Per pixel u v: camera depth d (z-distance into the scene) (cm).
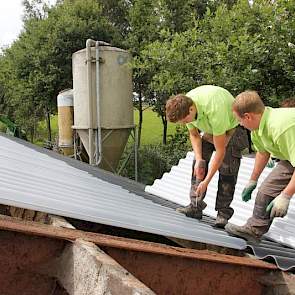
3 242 211
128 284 167
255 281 279
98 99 1011
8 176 373
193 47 814
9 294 214
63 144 1203
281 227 387
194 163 411
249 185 365
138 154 1237
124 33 1653
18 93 1695
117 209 356
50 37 1555
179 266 252
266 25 747
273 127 302
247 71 735
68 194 365
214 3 1317
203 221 414
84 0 1625
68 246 218
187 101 353
